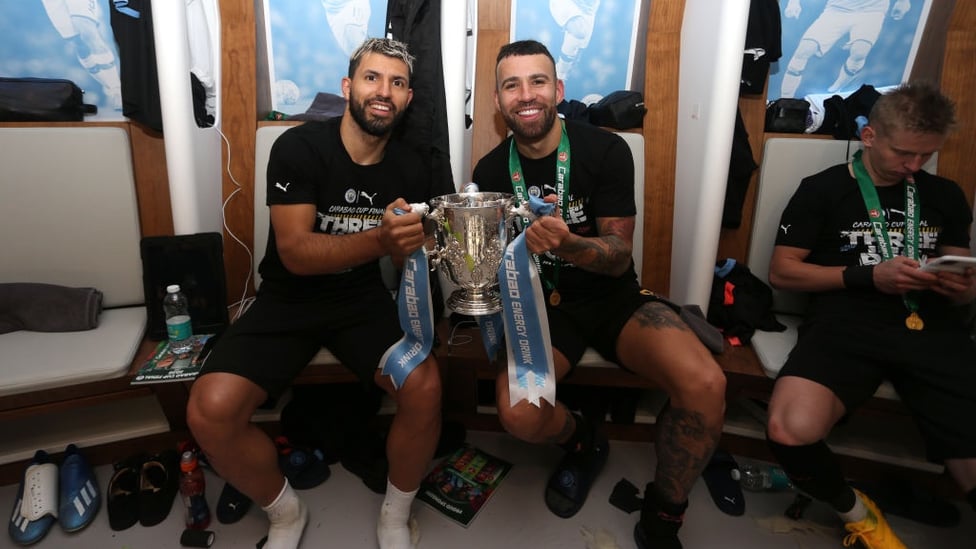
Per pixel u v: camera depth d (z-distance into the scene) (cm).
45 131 154
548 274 143
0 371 127
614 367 143
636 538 131
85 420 155
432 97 150
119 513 135
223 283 154
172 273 151
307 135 131
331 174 132
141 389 139
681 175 174
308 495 147
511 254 113
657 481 123
